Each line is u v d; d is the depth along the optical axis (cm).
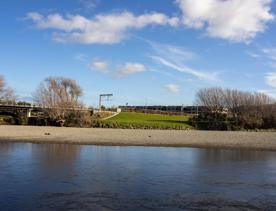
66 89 12988
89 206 2247
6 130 8425
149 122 11138
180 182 2969
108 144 6225
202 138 7125
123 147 5856
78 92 12825
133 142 6469
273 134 8075
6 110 11488
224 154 5109
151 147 5903
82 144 6212
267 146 6094
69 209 2186
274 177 3259
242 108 11494
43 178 3067
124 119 12138
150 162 4122
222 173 3447
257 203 2358
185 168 3722
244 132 8781
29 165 3775
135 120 11812
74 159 4300
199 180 3066
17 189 2662
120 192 2597
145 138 7050
